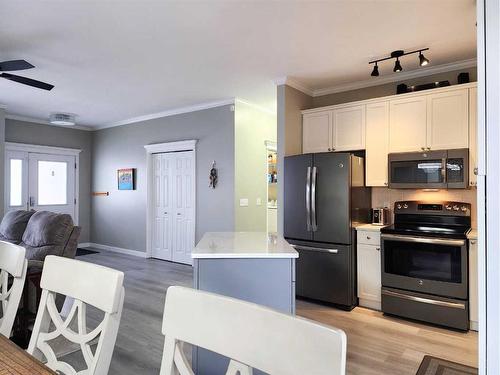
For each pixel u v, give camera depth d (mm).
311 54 3531
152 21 2844
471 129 3297
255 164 5641
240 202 5340
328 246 3740
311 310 3664
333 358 639
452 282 3123
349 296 3623
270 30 3004
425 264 3273
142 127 6574
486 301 1207
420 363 2537
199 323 850
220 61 3717
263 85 4559
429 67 3859
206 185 5586
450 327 3137
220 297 841
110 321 1046
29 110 5992
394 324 3273
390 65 3828
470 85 3303
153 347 2770
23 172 6547
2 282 1573
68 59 3668
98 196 7461
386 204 4109
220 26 2934
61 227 3520
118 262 6016
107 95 5059
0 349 1008
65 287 1188
